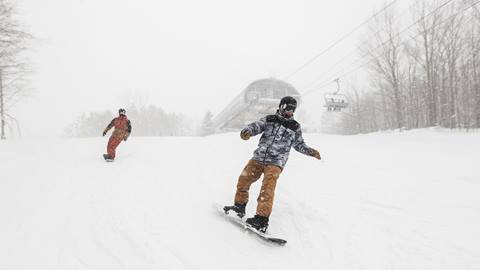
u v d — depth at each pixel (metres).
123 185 5.52
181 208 4.39
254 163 4.01
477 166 6.71
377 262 3.13
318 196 4.87
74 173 6.44
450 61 26.58
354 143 11.88
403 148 10.47
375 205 4.48
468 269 2.94
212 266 3.02
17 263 2.93
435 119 25.12
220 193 5.10
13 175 6.14
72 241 3.38
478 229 3.67
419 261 3.10
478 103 23.94
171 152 9.09
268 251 3.36
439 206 4.38
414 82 33.00
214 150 9.45
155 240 3.42
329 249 3.39
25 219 3.93
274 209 4.39
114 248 3.24
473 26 25.36
